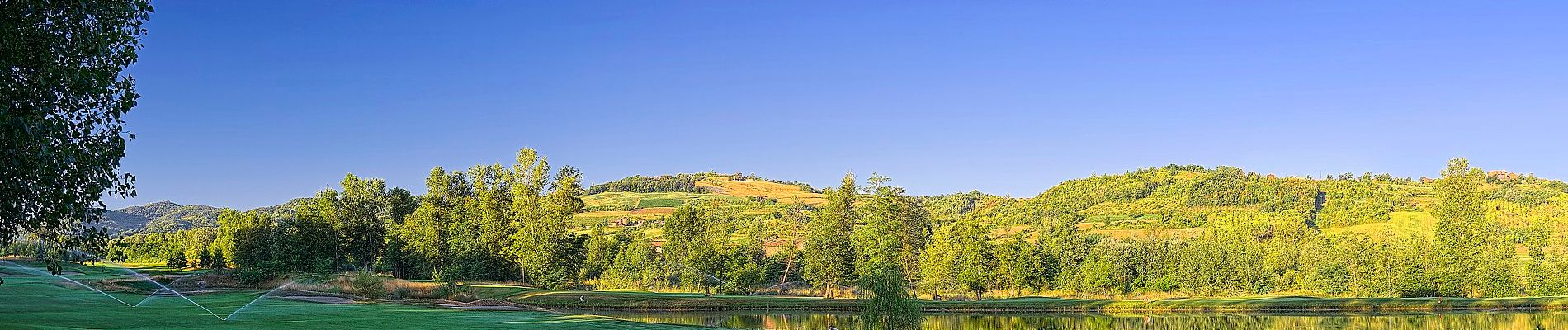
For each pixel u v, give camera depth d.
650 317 59.41
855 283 91.19
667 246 106.81
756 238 128.50
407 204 134.25
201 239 177.75
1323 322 63.06
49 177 14.66
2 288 57.53
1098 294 88.56
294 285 67.00
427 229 117.19
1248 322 62.44
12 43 14.59
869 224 127.62
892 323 37.88
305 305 51.25
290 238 116.69
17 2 14.70
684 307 66.19
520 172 120.12
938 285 88.25
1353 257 89.62
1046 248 97.75
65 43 15.44
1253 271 90.38
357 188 128.12
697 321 56.88
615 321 44.44
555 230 109.19
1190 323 61.09
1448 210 125.44
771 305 67.69
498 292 79.25
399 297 62.78
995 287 89.06
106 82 15.59
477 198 125.38
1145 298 85.06
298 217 120.38
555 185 120.25
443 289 65.12
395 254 118.81
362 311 47.34
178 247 144.50
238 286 77.12
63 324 34.47
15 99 14.70
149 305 48.53
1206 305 72.94
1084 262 92.44
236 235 131.88
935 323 60.66
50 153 14.48
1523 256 119.94
